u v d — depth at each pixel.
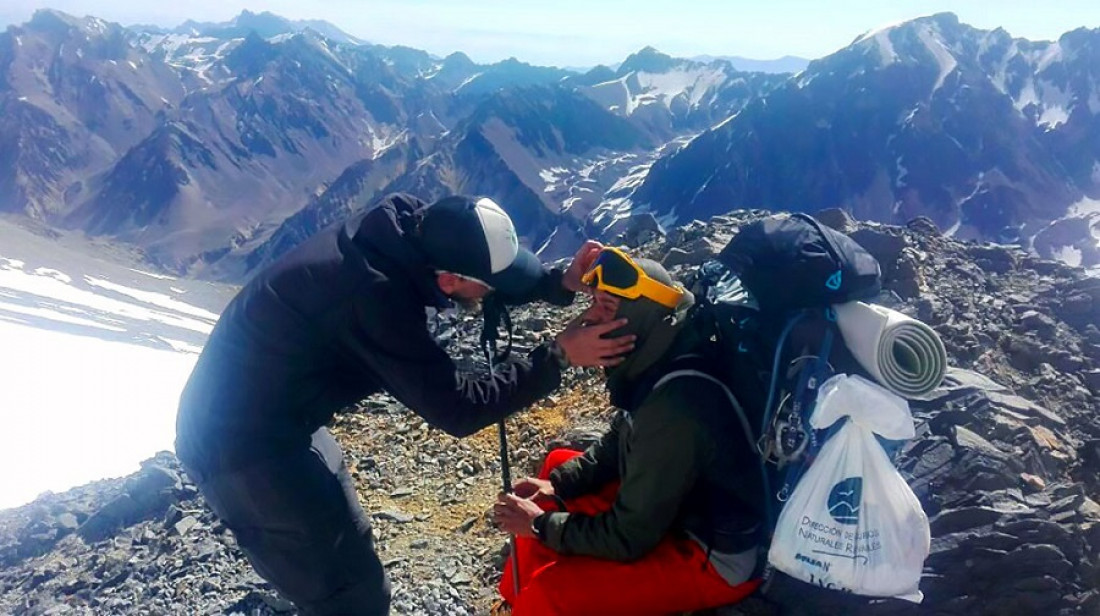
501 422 5.04
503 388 4.28
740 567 4.48
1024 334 8.27
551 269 4.75
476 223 4.11
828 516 4.03
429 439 9.09
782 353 4.15
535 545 5.07
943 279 9.82
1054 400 7.10
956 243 11.24
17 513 10.20
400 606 6.40
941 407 5.92
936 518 4.96
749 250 4.17
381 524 7.68
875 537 4.02
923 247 10.87
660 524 4.30
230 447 4.37
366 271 4.10
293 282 4.15
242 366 4.29
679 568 4.48
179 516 8.70
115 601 7.60
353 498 4.93
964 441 5.37
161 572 7.87
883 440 4.25
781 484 4.46
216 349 4.40
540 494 5.18
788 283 4.05
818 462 4.06
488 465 8.41
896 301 8.69
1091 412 6.89
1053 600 4.56
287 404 4.38
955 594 4.68
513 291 4.34
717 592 4.53
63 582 8.20
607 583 4.54
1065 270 10.27
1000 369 7.57
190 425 4.49
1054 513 4.94
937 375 4.00
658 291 4.13
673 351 4.27
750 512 4.40
